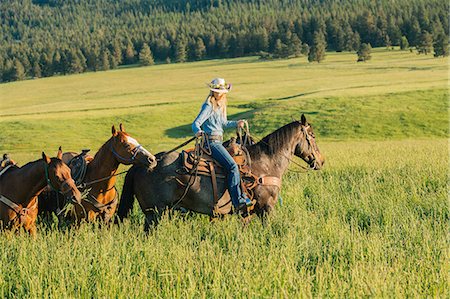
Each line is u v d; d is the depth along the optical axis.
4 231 9.90
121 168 22.67
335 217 10.47
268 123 57.38
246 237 8.73
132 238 9.16
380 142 44.31
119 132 10.05
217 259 7.79
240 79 120.88
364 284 6.75
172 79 137.12
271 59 185.75
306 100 66.38
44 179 9.69
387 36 188.75
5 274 7.68
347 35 193.50
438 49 147.00
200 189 9.98
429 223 9.92
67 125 65.31
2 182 10.00
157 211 10.03
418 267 7.78
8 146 55.38
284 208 11.74
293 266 7.45
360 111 59.03
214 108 10.08
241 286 6.83
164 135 60.16
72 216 10.62
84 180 10.52
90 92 118.25
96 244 8.50
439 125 53.50
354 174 17.19
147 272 7.74
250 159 10.45
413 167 17.69
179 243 8.82
